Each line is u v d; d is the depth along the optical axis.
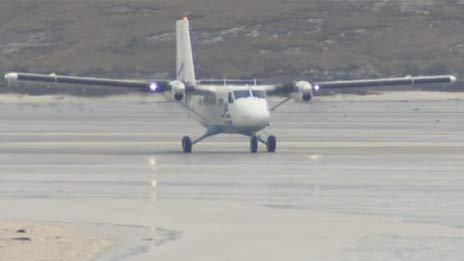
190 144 147.50
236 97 146.12
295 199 91.38
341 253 66.44
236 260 64.50
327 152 146.12
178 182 105.56
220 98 147.75
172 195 94.62
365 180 106.75
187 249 67.75
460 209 84.75
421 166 122.50
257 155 140.75
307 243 69.88
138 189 99.56
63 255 65.50
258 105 144.75
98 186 102.44
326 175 111.94
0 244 68.38
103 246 68.62
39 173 116.31
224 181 106.25
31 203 89.31
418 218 80.06
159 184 103.88
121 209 85.38
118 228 75.69
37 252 66.25
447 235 72.56
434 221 78.56
